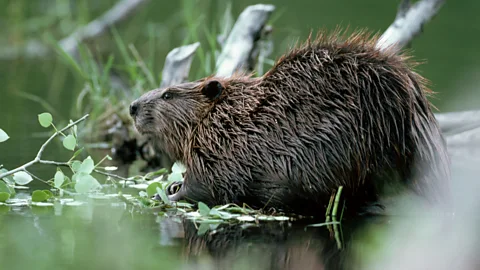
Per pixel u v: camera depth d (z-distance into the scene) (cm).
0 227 918
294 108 1020
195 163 1066
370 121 997
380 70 1012
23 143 1534
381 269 785
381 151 1000
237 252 833
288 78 1038
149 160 1483
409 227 961
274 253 834
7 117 1795
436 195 1024
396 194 1019
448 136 1544
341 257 824
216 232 922
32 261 775
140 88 1605
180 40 2522
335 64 1020
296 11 2786
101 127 1619
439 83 1941
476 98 1823
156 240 877
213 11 2592
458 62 2191
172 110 1113
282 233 923
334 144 998
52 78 2320
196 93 1112
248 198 1044
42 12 2852
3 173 1078
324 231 937
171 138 1123
